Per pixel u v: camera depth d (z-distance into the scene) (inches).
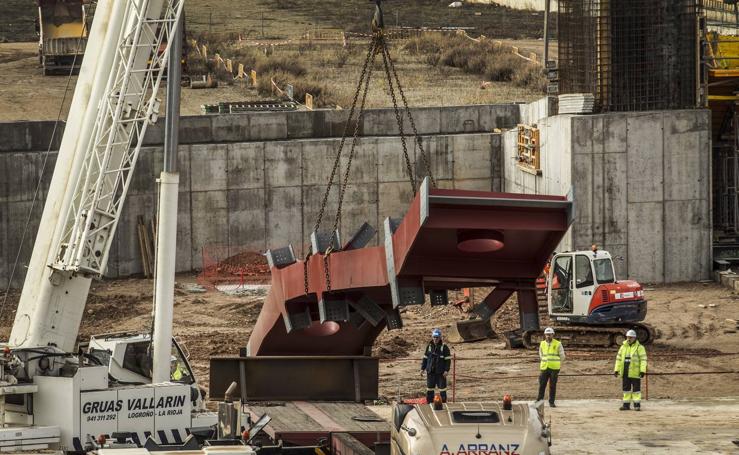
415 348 3472.0
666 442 2300.7
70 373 2053.4
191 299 4284.0
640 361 2610.7
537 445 1555.1
